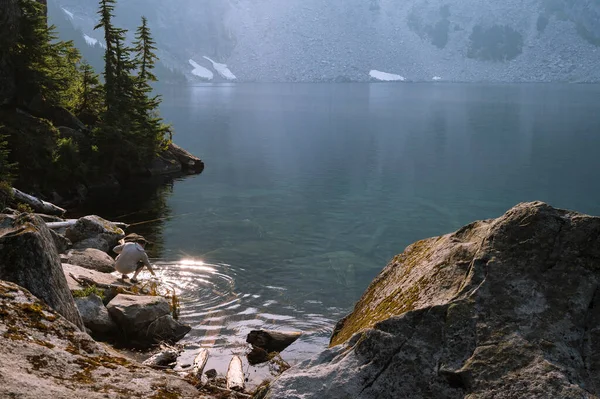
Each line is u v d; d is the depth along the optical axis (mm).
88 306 13898
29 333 4992
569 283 5258
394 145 83000
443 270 5996
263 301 17859
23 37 40281
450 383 4867
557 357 4770
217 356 13211
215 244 26109
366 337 5188
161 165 51000
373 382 4957
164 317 14250
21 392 4094
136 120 46906
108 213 33531
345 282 21125
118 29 45375
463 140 89938
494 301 5246
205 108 160875
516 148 81250
